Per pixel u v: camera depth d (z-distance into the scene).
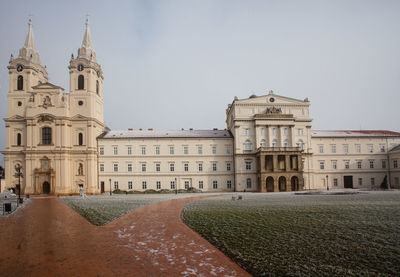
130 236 20.34
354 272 12.41
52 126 84.50
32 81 88.94
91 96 88.56
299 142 91.38
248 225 23.81
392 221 24.69
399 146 95.19
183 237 19.91
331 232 20.39
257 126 88.69
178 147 91.50
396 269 12.71
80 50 91.81
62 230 22.84
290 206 37.94
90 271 13.00
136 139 90.88
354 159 95.56
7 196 73.12
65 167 82.88
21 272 12.95
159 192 87.62
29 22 93.62
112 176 89.19
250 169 89.06
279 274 12.29
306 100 92.62
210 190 90.50
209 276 12.27
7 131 85.25
